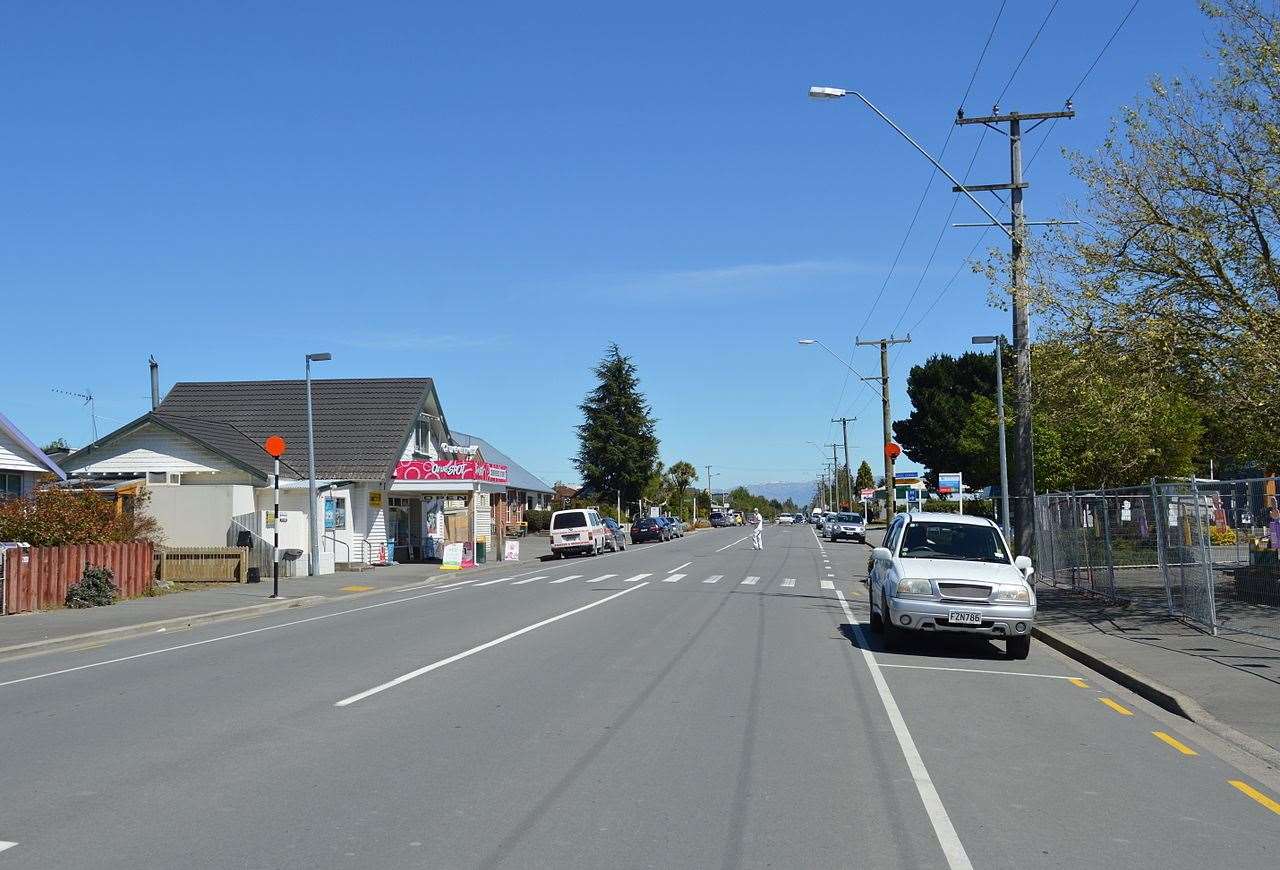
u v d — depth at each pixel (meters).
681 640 15.58
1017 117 21.86
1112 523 19.95
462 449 53.62
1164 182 17.03
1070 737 9.40
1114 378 18.19
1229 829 6.72
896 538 15.75
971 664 13.79
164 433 36.22
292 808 6.93
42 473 29.27
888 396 47.38
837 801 7.14
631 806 6.96
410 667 12.96
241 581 28.58
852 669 13.03
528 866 5.82
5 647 15.67
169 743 8.89
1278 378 16.02
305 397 46.56
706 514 147.88
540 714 9.97
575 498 88.44
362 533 40.22
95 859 5.95
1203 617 15.68
